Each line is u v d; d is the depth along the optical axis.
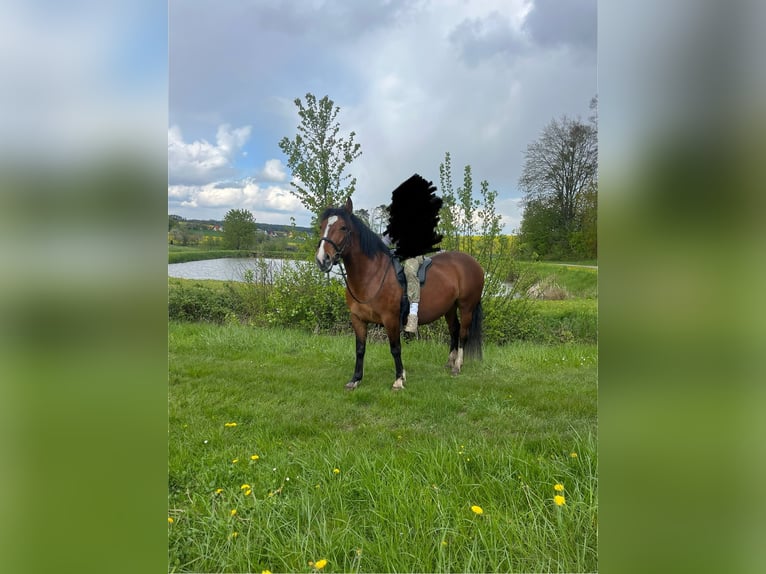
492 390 3.75
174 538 1.64
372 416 3.16
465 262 4.43
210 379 4.07
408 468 2.10
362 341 3.94
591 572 1.43
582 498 1.73
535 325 6.66
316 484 2.03
